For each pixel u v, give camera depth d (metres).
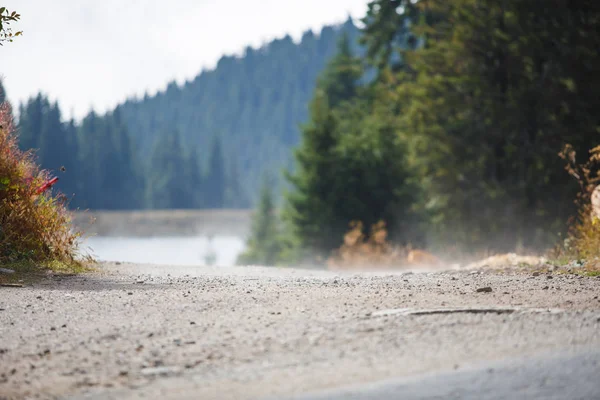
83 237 29.25
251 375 11.47
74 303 17.78
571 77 71.50
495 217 74.75
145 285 21.83
